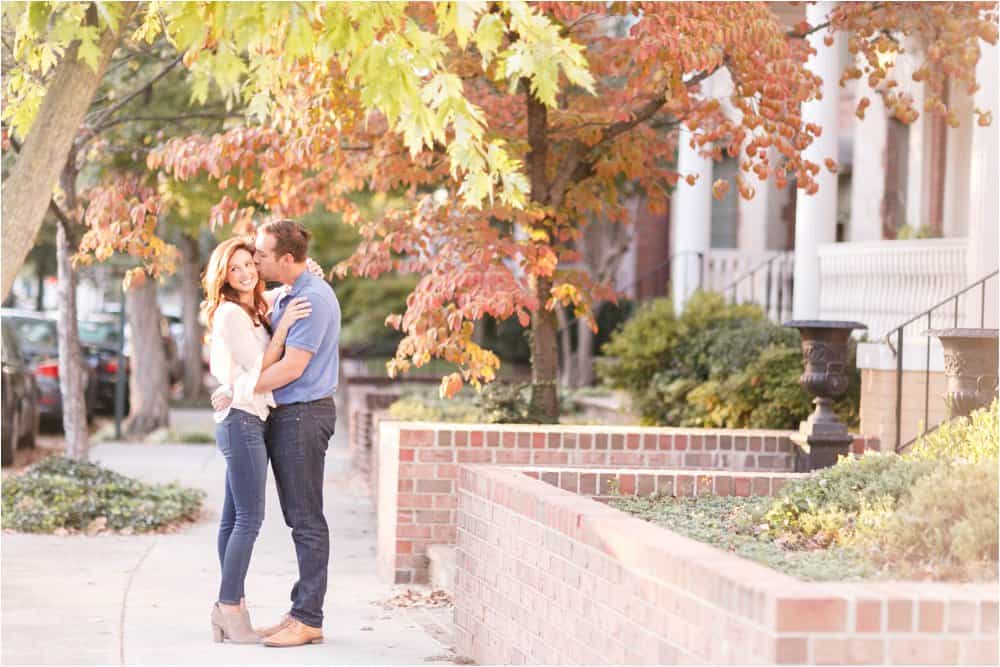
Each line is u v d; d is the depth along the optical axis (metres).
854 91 22.30
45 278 38.97
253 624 8.14
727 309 15.49
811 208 15.03
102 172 15.39
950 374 9.12
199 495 13.77
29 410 18.72
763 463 9.73
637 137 11.54
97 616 8.27
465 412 14.23
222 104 14.95
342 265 10.85
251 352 7.40
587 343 22.22
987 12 10.43
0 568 9.95
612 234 24.36
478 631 7.23
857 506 6.11
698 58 9.05
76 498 12.40
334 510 14.09
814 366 9.57
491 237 9.83
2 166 12.87
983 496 5.24
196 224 19.08
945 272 13.32
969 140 17.27
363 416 17.28
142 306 22.92
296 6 5.79
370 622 8.32
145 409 22.89
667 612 4.80
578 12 10.55
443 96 6.48
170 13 6.64
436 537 9.65
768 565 5.27
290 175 11.09
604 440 9.64
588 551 5.62
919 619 4.08
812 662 4.03
